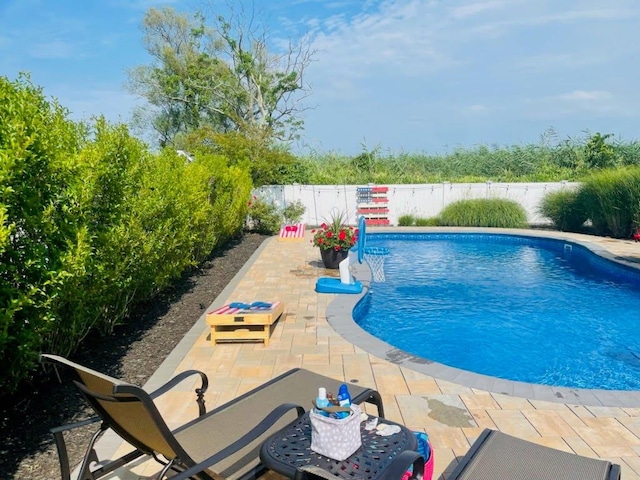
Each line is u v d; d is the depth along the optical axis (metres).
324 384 3.66
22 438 3.79
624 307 9.05
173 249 8.16
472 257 14.27
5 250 3.83
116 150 5.92
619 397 4.53
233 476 2.53
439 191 20.31
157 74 31.48
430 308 9.02
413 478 2.54
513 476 2.45
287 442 2.59
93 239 5.36
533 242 16.30
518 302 9.41
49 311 4.21
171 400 4.50
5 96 3.90
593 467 2.54
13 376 4.05
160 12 31.31
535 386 4.79
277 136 22.22
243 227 18.20
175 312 7.73
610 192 15.41
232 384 4.88
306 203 20.67
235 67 27.91
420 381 4.93
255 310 6.32
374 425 2.71
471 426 4.01
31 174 4.14
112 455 3.54
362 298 8.56
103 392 2.54
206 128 20.64
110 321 6.41
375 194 20.45
